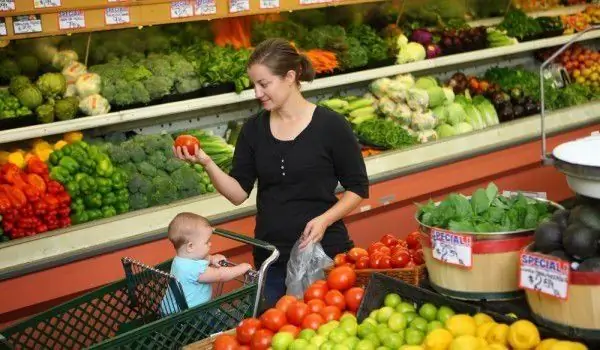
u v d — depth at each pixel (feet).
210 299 11.46
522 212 9.37
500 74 22.93
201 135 18.07
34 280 14.48
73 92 16.42
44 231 15.01
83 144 15.92
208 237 11.82
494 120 21.31
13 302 14.33
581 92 23.40
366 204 18.26
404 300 9.61
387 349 8.82
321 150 12.23
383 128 19.34
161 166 16.81
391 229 18.99
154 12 16.49
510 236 8.97
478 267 9.07
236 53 17.66
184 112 18.29
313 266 12.15
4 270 14.24
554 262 8.04
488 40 22.21
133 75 16.74
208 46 18.34
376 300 9.78
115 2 16.05
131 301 11.86
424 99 19.92
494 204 9.72
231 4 17.37
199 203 16.38
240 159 12.64
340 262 11.44
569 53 24.47
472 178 20.11
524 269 8.34
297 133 12.22
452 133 20.38
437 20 22.35
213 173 12.16
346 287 10.43
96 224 15.26
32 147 16.25
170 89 17.15
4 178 14.90
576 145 8.83
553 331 8.20
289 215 12.41
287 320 9.82
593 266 7.92
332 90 20.51
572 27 24.12
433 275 9.56
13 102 15.55
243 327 9.73
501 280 9.09
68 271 14.80
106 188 15.72
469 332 8.57
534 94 22.25
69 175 15.49
